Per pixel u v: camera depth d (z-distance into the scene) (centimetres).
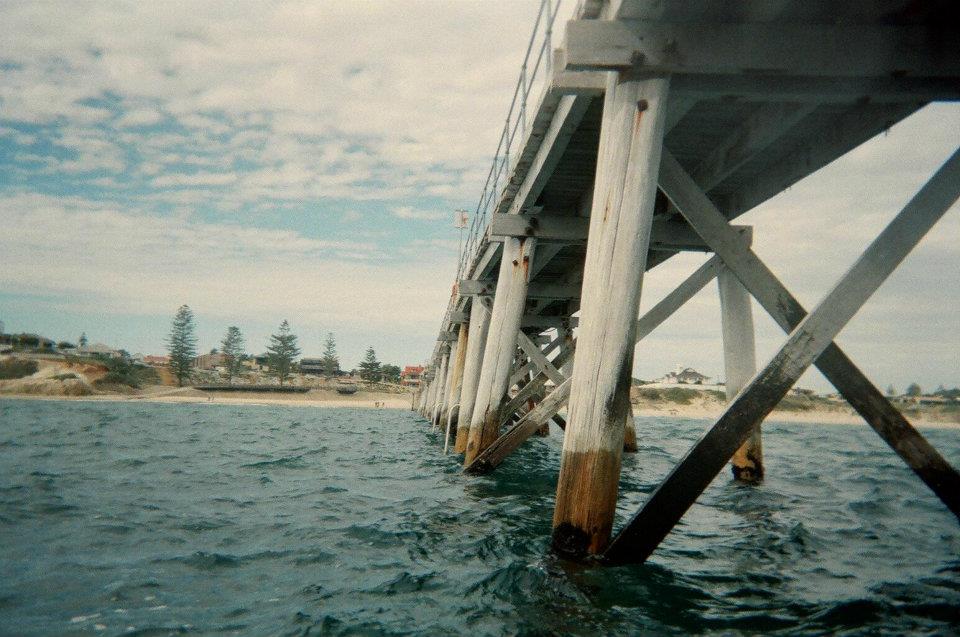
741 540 613
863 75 409
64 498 811
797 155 670
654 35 412
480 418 1002
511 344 966
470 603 418
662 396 8212
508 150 892
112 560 532
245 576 489
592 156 754
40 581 474
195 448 1596
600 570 413
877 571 507
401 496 856
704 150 718
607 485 417
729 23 414
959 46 408
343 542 591
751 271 471
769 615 396
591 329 424
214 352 12781
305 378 10525
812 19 409
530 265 945
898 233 382
